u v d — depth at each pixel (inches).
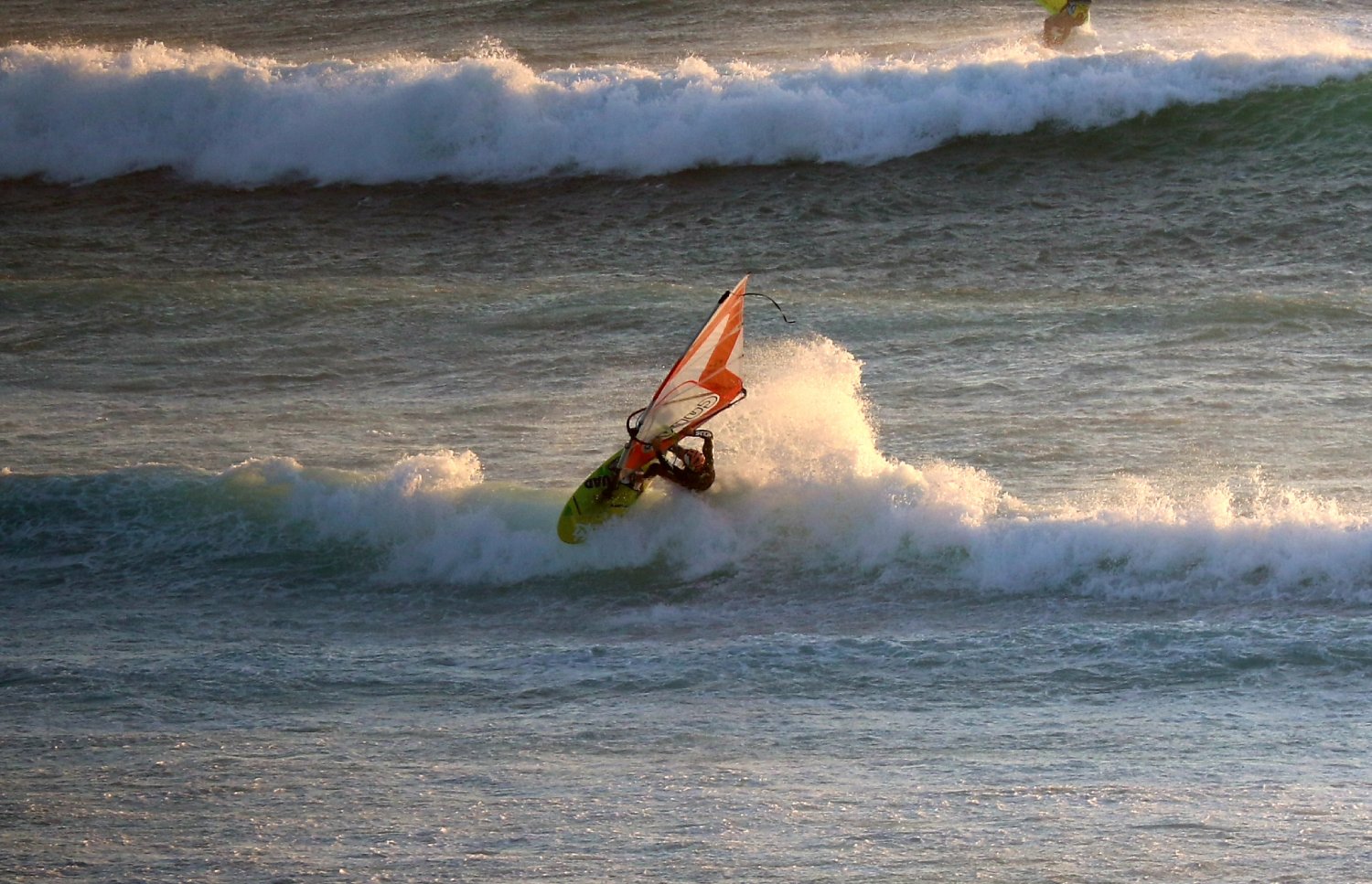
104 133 3895.2
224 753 1246.9
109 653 1566.2
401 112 3745.1
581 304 2834.6
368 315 2819.9
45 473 2041.1
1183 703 1296.8
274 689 1432.1
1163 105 3560.5
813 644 1502.2
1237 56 3612.2
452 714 1346.0
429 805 1104.2
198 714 1363.2
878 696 1355.8
